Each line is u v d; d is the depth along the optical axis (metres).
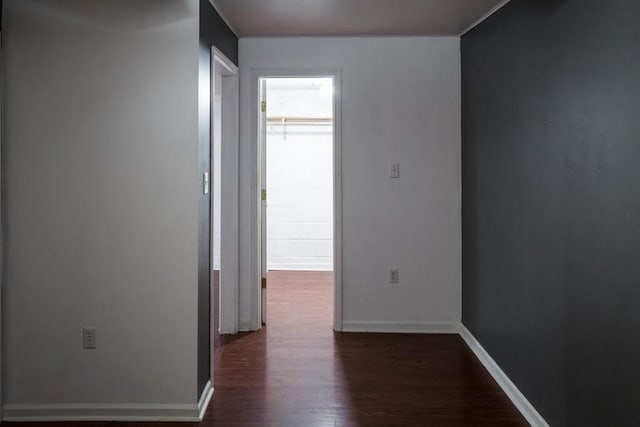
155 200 2.47
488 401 2.65
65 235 2.48
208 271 2.72
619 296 1.68
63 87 2.46
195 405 2.48
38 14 2.45
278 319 4.16
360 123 3.75
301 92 6.30
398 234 3.79
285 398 2.69
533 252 2.41
